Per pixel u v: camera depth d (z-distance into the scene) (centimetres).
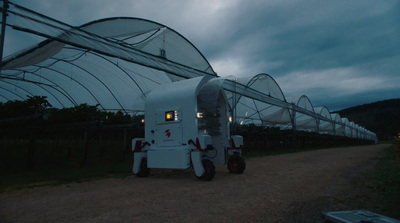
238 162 697
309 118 2989
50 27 702
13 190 493
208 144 591
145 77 1168
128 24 943
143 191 467
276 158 1252
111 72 1085
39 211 340
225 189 472
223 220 292
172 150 618
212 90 729
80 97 1279
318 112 3266
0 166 827
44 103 918
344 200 374
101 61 998
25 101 847
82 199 409
